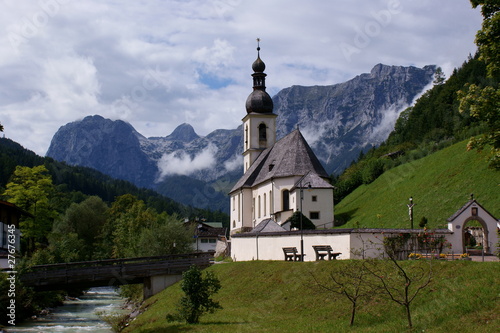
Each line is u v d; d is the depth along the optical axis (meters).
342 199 114.12
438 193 76.31
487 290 26.05
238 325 33.22
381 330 25.58
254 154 107.94
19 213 63.66
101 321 50.81
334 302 33.06
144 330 37.75
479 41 32.75
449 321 24.31
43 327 47.00
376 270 33.94
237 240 60.81
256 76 111.56
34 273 56.06
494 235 44.91
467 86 33.94
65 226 118.81
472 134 98.44
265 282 43.34
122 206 128.88
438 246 39.72
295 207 76.88
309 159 81.88
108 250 110.44
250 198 96.62
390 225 74.06
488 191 69.25
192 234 80.50
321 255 42.12
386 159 111.88
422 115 158.62
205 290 37.25
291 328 29.77
